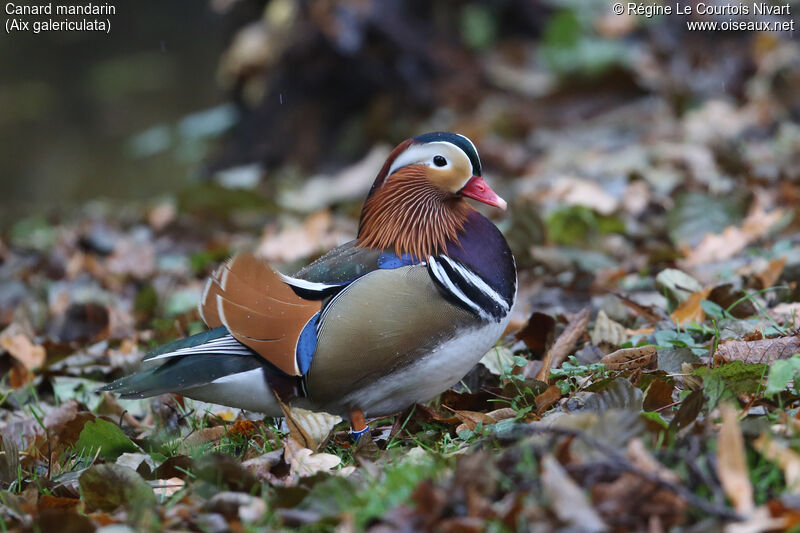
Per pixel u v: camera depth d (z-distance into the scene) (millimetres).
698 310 8578
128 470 5875
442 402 7480
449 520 4887
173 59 34906
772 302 8969
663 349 7246
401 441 6926
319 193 17031
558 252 11195
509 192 14992
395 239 7012
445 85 19281
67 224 17297
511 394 7227
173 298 11922
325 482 5516
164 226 15508
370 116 19312
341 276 6875
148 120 34125
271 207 16031
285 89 20047
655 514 4746
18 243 15867
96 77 34844
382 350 6629
